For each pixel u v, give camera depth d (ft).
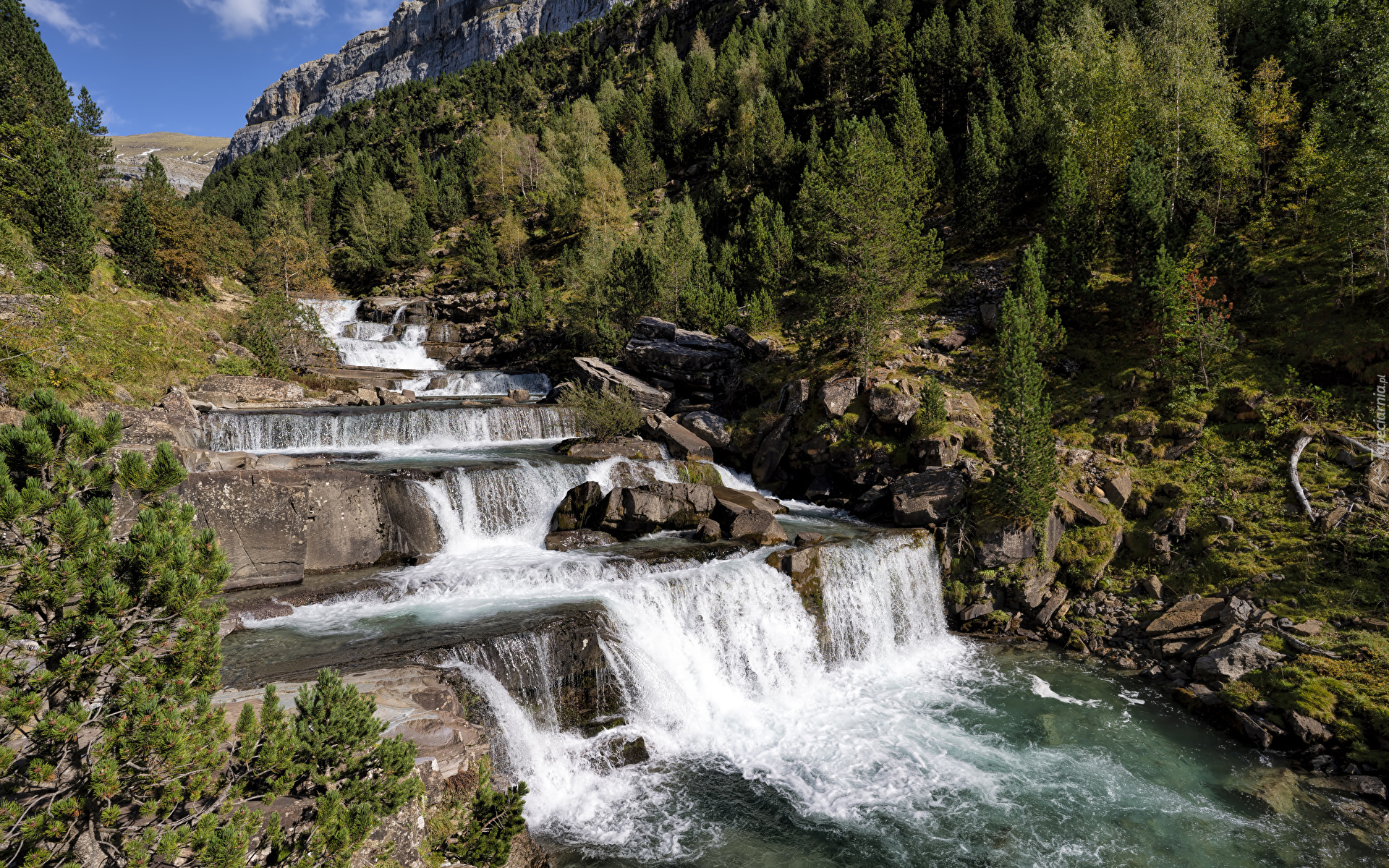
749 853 44.39
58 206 125.29
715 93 379.55
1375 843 45.21
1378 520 72.90
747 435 119.75
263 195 397.60
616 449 112.78
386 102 654.53
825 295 123.95
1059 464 94.79
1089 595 81.35
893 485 96.12
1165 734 59.36
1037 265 116.47
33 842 20.90
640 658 61.05
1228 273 104.27
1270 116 132.98
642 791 51.24
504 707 49.42
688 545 83.30
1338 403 88.12
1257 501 81.46
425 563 75.97
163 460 28.04
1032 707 64.39
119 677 23.82
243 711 25.63
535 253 335.47
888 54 285.84
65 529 23.45
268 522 68.44
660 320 161.89
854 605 77.00
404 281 323.98
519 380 187.62
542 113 520.83
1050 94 182.09
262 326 153.89
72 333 103.81
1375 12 134.10
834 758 56.13
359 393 148.97
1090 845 45.52
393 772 29.71
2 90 173.37
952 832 46.75
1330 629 64.39
